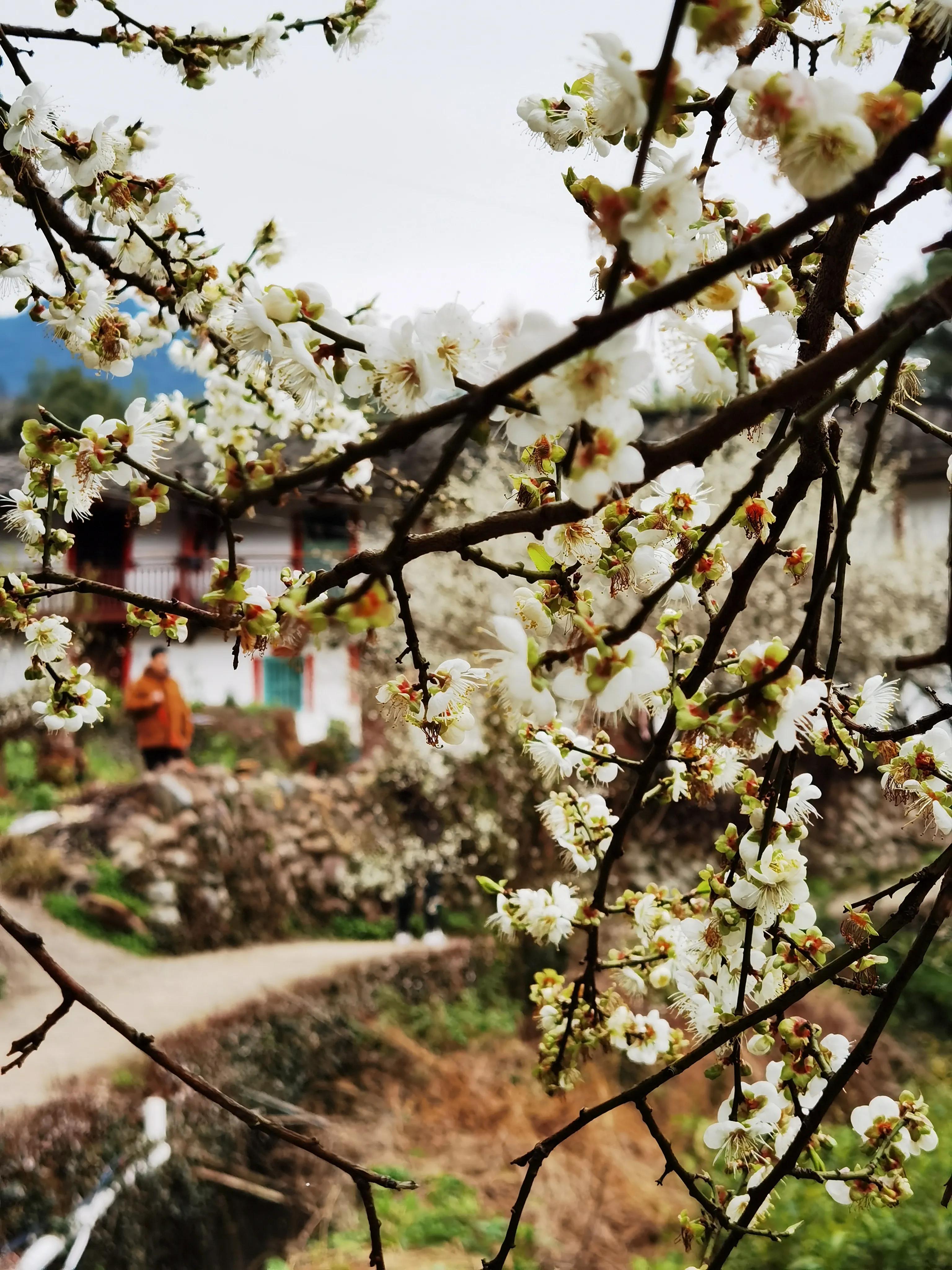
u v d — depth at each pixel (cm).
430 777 927
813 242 145
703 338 107
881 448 1227
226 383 278
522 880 901
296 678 1672
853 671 1142
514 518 108
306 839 1043
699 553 97
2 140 200
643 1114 137
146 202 211
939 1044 729
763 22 136
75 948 812
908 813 161
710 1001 162
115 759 1408
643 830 910
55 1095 556
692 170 106
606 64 90
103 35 216
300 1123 675
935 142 74
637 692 106
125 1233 515
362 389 115
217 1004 727
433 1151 675
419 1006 848
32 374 1925
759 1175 153
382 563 83
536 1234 586
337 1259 566
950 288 80
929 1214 474
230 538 115
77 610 1552
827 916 803
